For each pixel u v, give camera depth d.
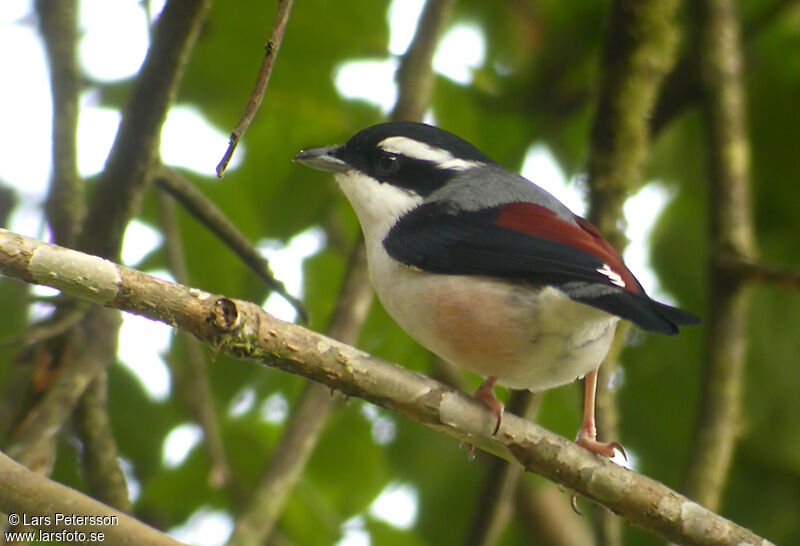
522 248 8.92
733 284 11.77
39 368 10.23
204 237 12.70
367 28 12.76
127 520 7.27
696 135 14.05
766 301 13.41
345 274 11.51
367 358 7.91
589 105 13.89
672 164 14.07
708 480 11.20
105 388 10.89
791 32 13.89
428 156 10.15
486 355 9.15
